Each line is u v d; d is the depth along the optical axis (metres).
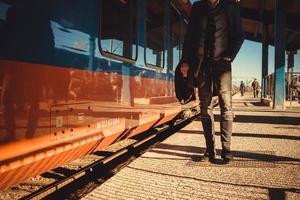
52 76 3.50
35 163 3.27
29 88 3.17
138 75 6.05
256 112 14.62
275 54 16.86
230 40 4.48
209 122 4.70
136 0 5.94
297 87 21.98
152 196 3.43
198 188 3.64
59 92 3.60
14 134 2.99
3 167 2.87
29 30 3.21
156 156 5.18
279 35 16.84
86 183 4.85
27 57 3.16
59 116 3.59
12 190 4.31
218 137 7.25
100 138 4.51
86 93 4.15
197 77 4.63
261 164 4.62
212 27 4.45
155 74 7.14
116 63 5.06
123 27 5.37
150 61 6.79
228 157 4.66
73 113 3.86
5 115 2.90
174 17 8.81
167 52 8.11
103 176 5.27
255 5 21.80
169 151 5.57
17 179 3.21
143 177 4.05
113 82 4.95
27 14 3.19
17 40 3.06
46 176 4.98
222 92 4.56
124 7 5.41
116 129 5.05
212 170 4.33
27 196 3.72
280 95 16.73
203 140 6.71
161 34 7.57
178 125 11.59
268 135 7.38
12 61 2.99
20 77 3.07
